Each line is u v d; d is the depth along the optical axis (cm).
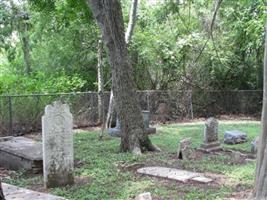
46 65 2225
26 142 1085
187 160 1015
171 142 1352
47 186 771
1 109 1573
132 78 1144
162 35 2200
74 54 2167
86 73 2183
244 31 2117
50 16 1916
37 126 1672
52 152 772
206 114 2291
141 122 1151
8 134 1579
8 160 988
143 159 1018
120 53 1123
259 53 2319
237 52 2345
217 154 1141
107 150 1177
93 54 2106
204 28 2264
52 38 2181
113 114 1623
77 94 1812
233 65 2369
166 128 1767
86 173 879
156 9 2194
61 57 2191
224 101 2352
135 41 2120
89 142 1351
